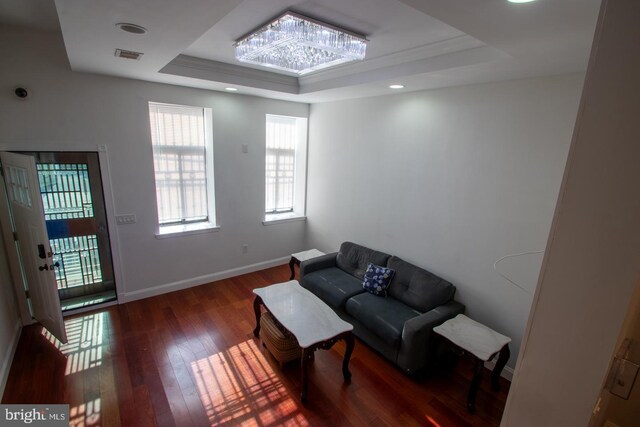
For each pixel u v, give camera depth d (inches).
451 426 93.0
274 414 94.7
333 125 177.2
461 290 124.4
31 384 101.1
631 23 28.5
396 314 120.8
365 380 110.0
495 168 109.6
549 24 56.9
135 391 100.3
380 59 111.9
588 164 32.1
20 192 110.3
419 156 134.2
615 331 32.0
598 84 30.9
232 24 89.0
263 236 193.8
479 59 86.4
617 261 31.2
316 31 86.0
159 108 150.1
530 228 102.9
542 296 36.9
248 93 160.6
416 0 49.8
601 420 38.4
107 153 134.6
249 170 178.7
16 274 126.5
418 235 138.2
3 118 113.2
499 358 104.5
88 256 144.3
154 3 56.9
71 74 122.0
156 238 154.6
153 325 135.1
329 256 167.5
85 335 126.8
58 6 58.2
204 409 95.2
